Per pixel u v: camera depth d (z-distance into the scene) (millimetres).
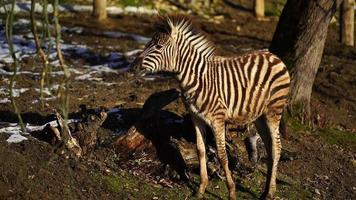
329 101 19078
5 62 20656
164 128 14016
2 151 12289
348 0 27281
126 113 15297
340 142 16719
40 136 13617
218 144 11992
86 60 22047
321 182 14305
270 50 17391
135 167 13188
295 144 15844
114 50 23625
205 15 32312
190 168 13234
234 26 30594
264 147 14203
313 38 16562
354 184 14523
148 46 11852
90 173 12523
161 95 13594
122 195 12070
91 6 31125
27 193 11438
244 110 12281
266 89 12406
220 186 13086
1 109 15766
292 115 16922
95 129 13227
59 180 12039
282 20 17062
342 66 22953
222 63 12141
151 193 12375
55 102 16641
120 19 29578
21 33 24828
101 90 18141
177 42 11766
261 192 13242
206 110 11852
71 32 26141
